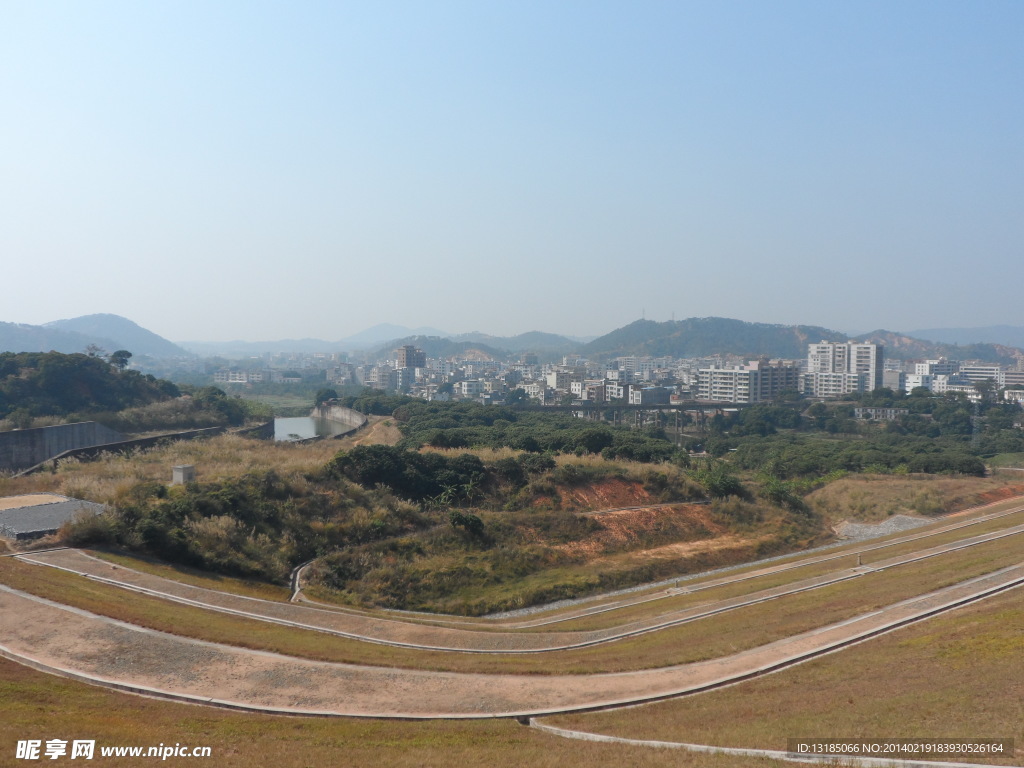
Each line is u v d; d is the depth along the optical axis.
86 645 29.03
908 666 27.25
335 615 38.72
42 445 96.00
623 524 66.50
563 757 21.20
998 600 34.84
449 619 45.16
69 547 42.00
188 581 40.81
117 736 21.25
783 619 37.03
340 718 25.08
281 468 62.75
